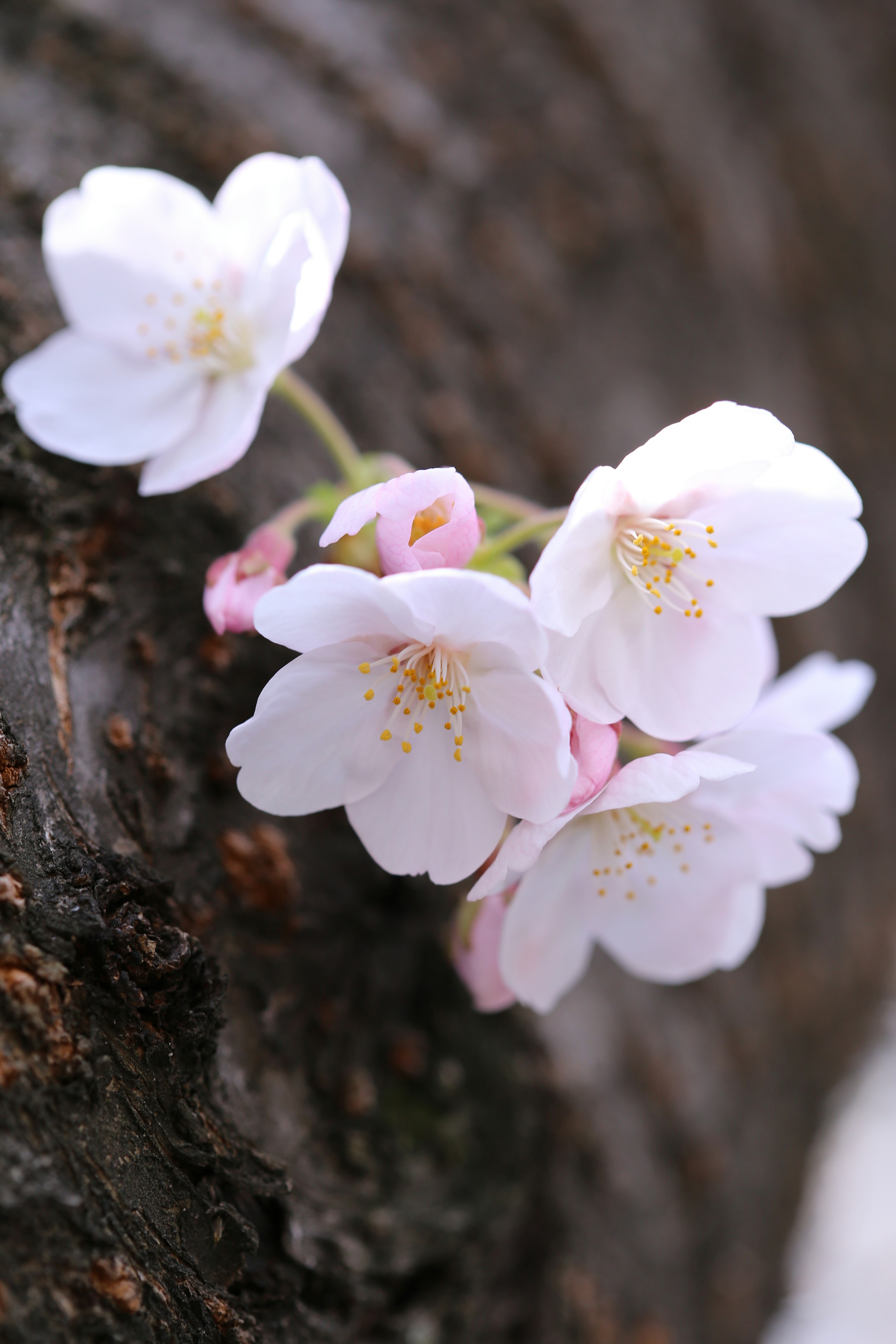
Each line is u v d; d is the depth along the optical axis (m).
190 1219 0.24
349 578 0.24
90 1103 0.23
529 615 0.24
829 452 0.46
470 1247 0.28
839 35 0.53
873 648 0.46
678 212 0.39
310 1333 0.25
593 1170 0.30
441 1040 0.29
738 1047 0.34
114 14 0.31
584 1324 0.29
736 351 0.41
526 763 0.24
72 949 0.24
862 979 0.44
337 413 0.30
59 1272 0.23
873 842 0.44
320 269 0.25
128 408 0.27
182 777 0.26
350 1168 0.27
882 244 0.51
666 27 0.42
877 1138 0.54
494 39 0.36
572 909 0.26
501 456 0.32
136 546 0.27
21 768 0.24
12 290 0.27
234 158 0.31
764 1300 0.35
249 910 0.27
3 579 0.25
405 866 0.25
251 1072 0.26
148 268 0.27
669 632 0.26
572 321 0.35
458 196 0.34
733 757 0.25
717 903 0.27
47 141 0.29
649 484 0.25
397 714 0.25
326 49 0.33
